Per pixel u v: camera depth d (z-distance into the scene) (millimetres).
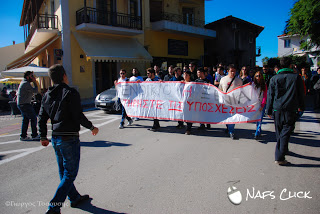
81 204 3191
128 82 7367
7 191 3676
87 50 14609
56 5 15617
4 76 13016
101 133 7051
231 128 5883
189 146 5434
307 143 5332
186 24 20469
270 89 4328
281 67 4266
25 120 6754
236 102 5840
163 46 19938
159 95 6855
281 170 3979
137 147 5523
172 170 4141
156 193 3391
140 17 17609
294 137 5836
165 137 6285
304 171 3912
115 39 16844
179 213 2895
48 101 2855
